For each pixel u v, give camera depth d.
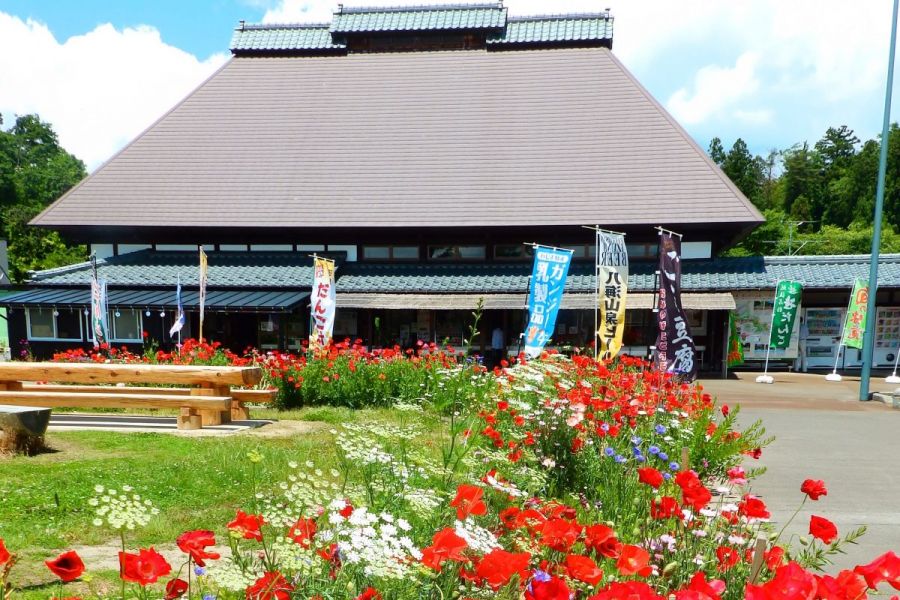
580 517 3.08
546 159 18.23
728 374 16.38
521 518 2.18
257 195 18.20
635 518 2.96
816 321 17.20
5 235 35.47
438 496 2.42
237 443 6.30
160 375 7.25
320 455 5.80
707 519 2.87
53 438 6.52
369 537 1.90
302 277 16.36
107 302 14.94
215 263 17.42
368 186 18.19
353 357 9.40
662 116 18.80
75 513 4.09
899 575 1.52
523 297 15.54
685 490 2.42
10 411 5.73
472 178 18.03
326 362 9.31
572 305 15.20
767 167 72.31
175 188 18.55
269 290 16.11
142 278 16.53
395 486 2.56
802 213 49.81
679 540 2.57
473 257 17.61
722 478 4.57
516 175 17.94
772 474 6.48
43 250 32.97
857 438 8.33
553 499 3.64
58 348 16.16
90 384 9.67
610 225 16.33
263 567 2.01
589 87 19.95
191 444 6.29
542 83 20.33
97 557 3.42
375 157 18.98
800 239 38.75
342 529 1.92
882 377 16.02
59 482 4.70
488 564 1.56
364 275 17.00
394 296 15.98
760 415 10.18
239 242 18.11
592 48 21.03
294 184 18.45
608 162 17.84
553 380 5.22
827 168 57.81
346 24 21.94
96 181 18.88
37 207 41.88
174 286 16.20
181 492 4.62
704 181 16.91
